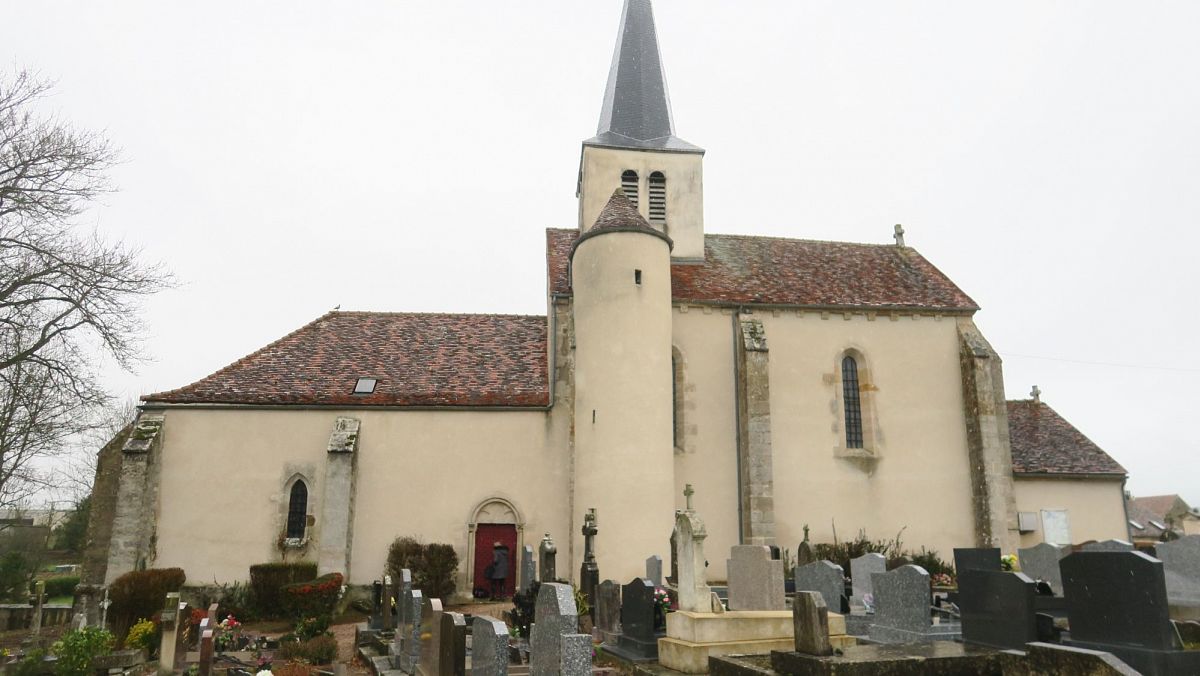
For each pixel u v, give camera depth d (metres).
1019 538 25.48
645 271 22.09
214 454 21.45
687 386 23.61
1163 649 7.77
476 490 22.08
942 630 11.91
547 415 22.84
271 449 21.69
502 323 26.98
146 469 20.31
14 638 21.47
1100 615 8.36
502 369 24.38
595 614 15.59
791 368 24.41
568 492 22.34
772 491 22.45
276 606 19.50
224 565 20.72
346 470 20.97
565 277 25.05
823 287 25.94
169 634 13.75
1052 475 26.23
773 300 24.77
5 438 22.06
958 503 24.30
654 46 30.69
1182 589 13.48
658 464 20.89
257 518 21.16
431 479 22.02
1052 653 6.79
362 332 25.70
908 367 25.16
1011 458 25.53
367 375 23.50
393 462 21.98
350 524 21.00
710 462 23.17
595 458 20.92
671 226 26.98
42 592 21.33
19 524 38.38
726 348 24.20
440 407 22.42
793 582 17.31
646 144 28.62
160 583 18.12
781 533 23.11
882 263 28.16
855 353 25.19
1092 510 26.41
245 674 12.59
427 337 25.81
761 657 9.88
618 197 23.75
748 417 22.88
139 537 19.88
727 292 24.94
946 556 23.80
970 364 24.91
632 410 20.98
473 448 22.38
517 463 22.41
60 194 20.09
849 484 23.84
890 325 25.44
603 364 21.41
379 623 15.87
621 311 21.64
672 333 23.95
